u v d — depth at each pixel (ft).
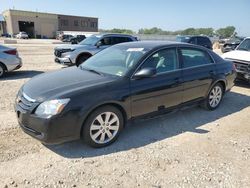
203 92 18.20
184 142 14.29
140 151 13.14
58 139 12.00
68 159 12.17
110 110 13.21
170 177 11.10
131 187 10.38
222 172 11.60
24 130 12.53
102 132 13.23
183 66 16.69
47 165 11.63
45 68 39.06
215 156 12.94
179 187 10.48
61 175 10.96
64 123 11.87
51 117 11.60
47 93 12.25
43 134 11.82
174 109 16.57
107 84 13.17
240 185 10.78
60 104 11.76
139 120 14.84
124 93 13.46
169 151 13.24
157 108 15.31
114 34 38.68
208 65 18.47
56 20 274.77
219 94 19.79
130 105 13.88
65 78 13.99
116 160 12.23
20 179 10.61
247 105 21.42
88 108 12.28
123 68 14.49
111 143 13.71
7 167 11.37
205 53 18.67
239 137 15.17
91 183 10.53
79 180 10.69
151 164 12.00
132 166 11.79
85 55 36.06
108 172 11.28
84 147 13.30
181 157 12.70
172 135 15.11
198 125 16.72
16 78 30.09
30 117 11.98
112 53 16.60
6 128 15.15
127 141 14.16
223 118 18.16
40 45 106.11
